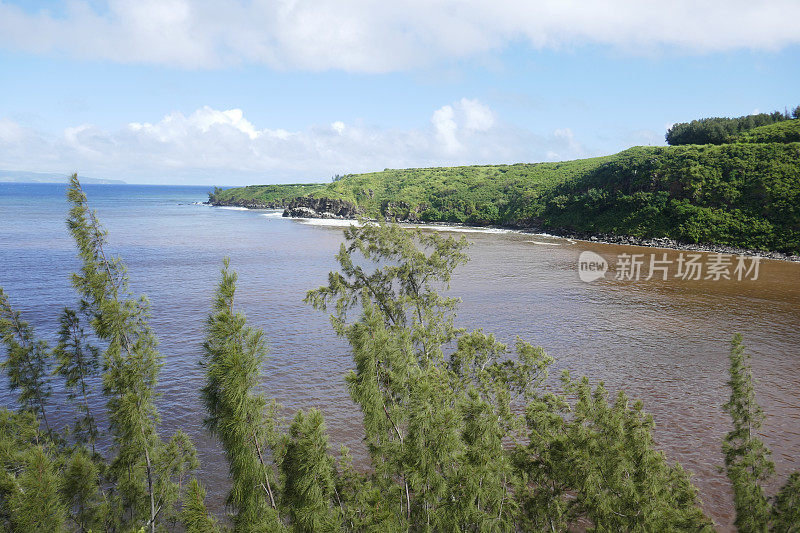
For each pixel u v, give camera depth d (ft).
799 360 131.54
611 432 47.09
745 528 50.37
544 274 261.85
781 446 87.25
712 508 70.90
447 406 47.47
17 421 52.60
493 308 187.01
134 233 446.60
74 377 61.16
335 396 107.86
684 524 43.09
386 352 44.68
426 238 90.12
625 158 502.79
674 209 401.08
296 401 105.09
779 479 75.56
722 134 526.98
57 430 85.76
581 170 619.26
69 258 279.49
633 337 152.05
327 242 398.62
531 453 52.13
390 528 34.99
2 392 102.89
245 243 387.96
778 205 358.23
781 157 392.47
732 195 384.88
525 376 74.02
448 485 40.55
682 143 570.05
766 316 178.09
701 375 121.39
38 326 148.46
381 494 39.55
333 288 83.66
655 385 115.03
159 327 153.79
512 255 333.01
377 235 86.28
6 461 39.40
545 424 53.42
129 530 46.68
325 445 38.24
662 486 46.34
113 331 46.83
